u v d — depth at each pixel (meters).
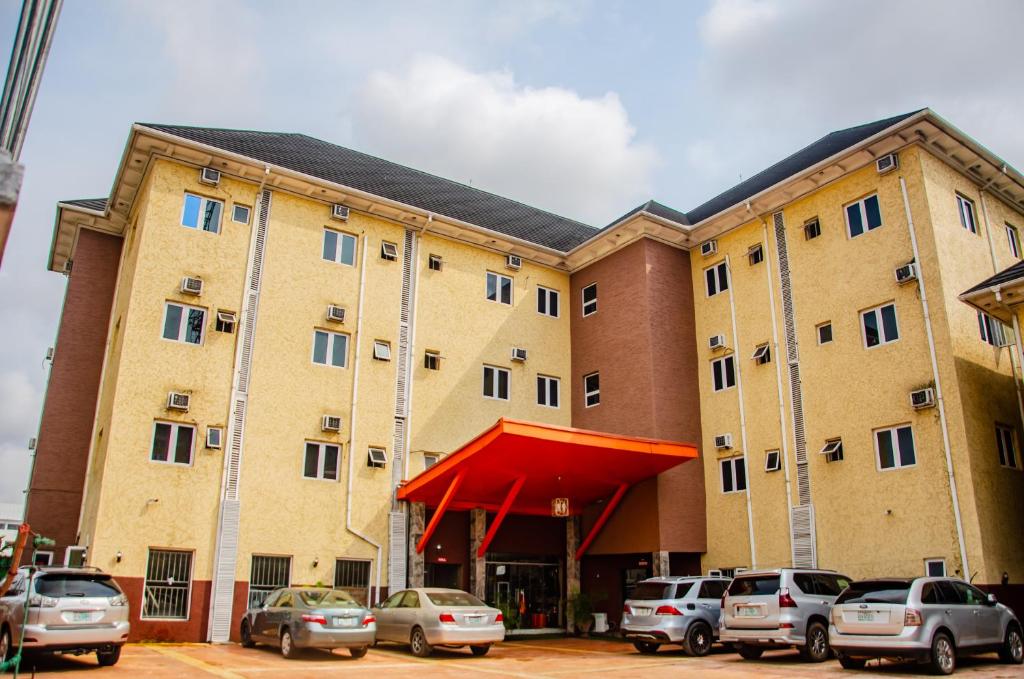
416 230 24.42
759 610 14.54
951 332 17.77
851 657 13.12
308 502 20.41
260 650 16.59
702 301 24.61
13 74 3.49
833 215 20.95
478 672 13.26
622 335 24.64
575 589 23.47
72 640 12.19
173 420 19.16
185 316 20.00
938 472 17.33
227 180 21.42
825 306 20.66
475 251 25.66
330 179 23.47
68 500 21.33
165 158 20.50
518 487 20.59
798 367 21.02
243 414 20.06
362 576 20.81
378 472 21.69
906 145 19.28
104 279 23.41
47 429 21.53
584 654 16.91
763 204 22.61
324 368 21.64
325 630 14.85
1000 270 20.27
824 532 19.33
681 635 15.95
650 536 21.84
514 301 26.14
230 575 18.78
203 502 19.00
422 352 23.55
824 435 19.94
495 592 23.12
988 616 13.27
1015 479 17.95
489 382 24.83
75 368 22.31
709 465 22.95
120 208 22.69
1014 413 18.86
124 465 18.20
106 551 17.52
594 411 25.25
